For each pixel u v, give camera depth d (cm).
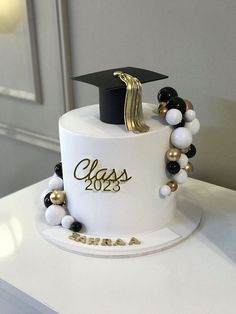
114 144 45
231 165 62
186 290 43
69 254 49
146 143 46
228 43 57
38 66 79
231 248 49
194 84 62
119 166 46
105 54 70
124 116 47
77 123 49
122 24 66
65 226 51
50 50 76
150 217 50
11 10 78
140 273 46
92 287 44
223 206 57
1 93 87
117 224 49
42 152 86
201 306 41
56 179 55
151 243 48
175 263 47
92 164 47
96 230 50
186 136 48
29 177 91
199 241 50
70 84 75
